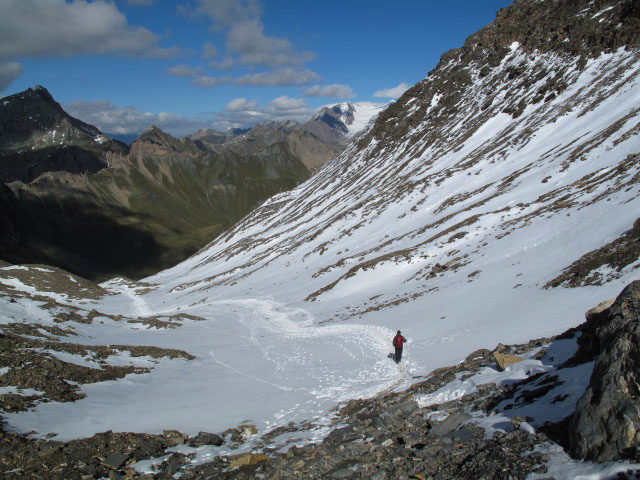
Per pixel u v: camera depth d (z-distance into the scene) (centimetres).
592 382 801
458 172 7125
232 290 7431
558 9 10381
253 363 2581
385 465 925
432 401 1361
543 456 754
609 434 698
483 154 7331
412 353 2277
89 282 8094
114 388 1911
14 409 1484
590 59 7631
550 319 1948
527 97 8306
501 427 942
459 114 10494
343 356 2541
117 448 1270
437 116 11456
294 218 12562
